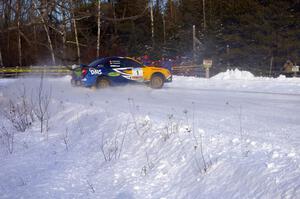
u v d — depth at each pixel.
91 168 7.70
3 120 12.78
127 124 9.37
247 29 36.78
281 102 12.54
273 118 9.42
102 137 9.20
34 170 7.84
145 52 33.72
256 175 5.47
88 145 9.05
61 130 10.92
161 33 38.25
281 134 7.43
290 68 28.97
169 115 9.66
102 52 25.27
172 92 16.48
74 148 9.10
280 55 35.66
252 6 36.69
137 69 17.83
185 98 14.16
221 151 6.64
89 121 10.82
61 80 25.22
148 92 16.61
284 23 35.25
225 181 5.78
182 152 7.11
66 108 12.71
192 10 41.28
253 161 5.89
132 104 12.47
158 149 7.69
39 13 6.33
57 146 9.50
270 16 35.75
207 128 8.14
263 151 6.29
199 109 11.08
